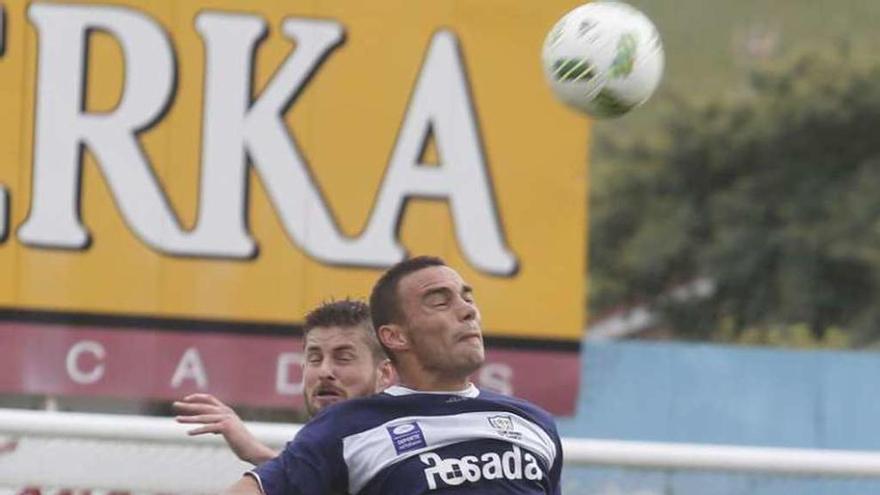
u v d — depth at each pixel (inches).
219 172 1018.1
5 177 997.2
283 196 1023.6
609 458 845.8
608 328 2625.5
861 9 4141.2
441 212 1038.4
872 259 2511.1
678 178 2699.3
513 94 1045.2
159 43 1014.4
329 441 641.6
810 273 2532.0
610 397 1209.4
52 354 997.8
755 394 1227.9
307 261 1024.9
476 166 1040.2
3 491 773.3
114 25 1011.3
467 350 652.1
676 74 4215.1
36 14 1003.9
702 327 2573.8
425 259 666.2
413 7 1037.2
